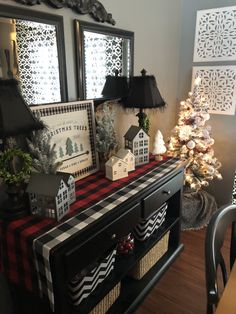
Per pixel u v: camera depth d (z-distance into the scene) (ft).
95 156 5.44
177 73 8.84
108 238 3.98
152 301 5.54
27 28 4.08
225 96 8.17
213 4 7.69
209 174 7.61
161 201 5.30
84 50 5.09
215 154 8.82
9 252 3.68
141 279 5.74
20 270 3.66
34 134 4.08
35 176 3.71
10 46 3.93
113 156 5.22
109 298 4.84
